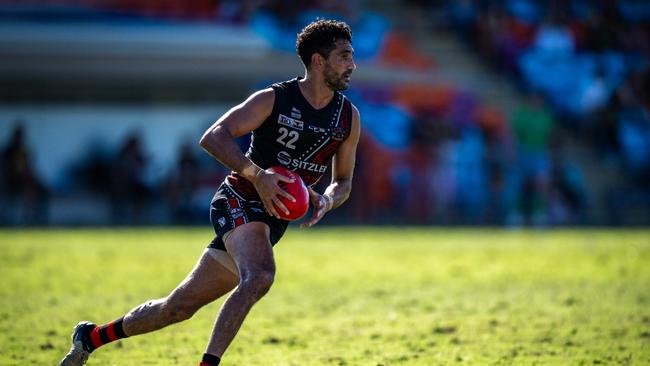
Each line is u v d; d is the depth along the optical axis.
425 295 36.78
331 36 19.11
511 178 80.69
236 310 17.56
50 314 31.20
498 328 29.03
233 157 18.25
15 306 32.84
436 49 94.06
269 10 88.56
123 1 86.38
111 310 32.16
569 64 93.25
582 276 43.16
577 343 26.44
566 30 94.94
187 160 79.00
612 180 88.19
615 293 37.12
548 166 81.06
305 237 65.31
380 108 86.38
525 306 33.69
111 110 83.06
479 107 89.31
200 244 57.38
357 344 26.47
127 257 49.53
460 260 50.06
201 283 18.89
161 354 24.81
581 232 72.62
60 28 84.50
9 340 26.41
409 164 83.25
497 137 86.19
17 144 78.62
